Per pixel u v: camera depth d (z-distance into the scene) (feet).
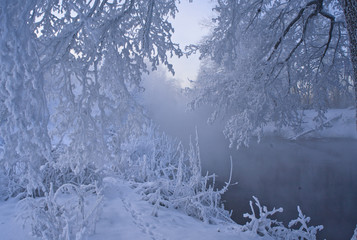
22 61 6.73
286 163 42.83
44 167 17.34
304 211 22.67
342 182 31.22
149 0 10.05
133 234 12.13
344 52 22.48
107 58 10.03
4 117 7.49
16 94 6.42
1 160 6.90
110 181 21.22
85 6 8.52
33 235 11.33
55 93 10.11
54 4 9.61
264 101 20.21
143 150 29.19
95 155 9.84
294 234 13.39
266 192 27.73
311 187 29.45
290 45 22.67
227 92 22.36
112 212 14.61
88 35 9.12
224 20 16.72
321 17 22.88
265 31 21.59
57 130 9.53
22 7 7.06
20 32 6.61
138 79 11.31
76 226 11.48
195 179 18.08
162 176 25.50
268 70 20.29
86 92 9.53
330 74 22.71
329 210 22.86
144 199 17.67
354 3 9.17
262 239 12.98
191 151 18.56
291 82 23.13
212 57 17.58
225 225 15.37
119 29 9.97
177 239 12.03
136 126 11.05
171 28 11.03
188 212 17.35
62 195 17.08
